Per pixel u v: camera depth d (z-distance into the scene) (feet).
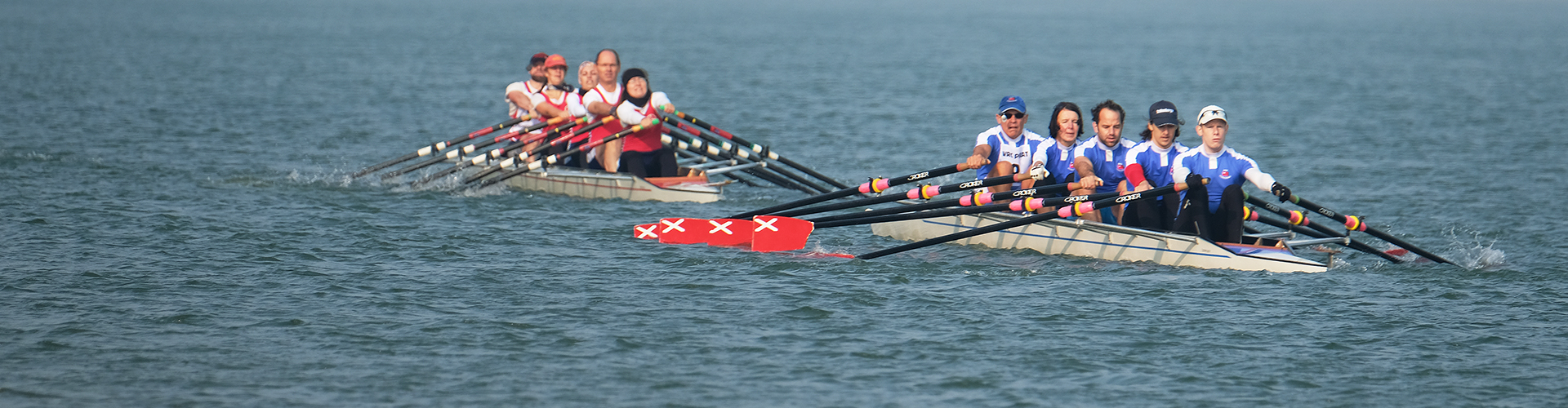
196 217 215.10
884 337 145.59
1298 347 142.82
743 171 262.47
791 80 645.10
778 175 267.80
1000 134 201.26
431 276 173.68
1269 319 153.89
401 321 150.00
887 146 374.02
